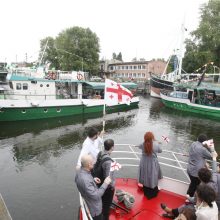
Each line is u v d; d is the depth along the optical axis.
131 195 6.21
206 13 47.12
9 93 24.19
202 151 6.09
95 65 56.94
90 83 30.25
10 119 23.25
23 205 9.71
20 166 13.81
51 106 25.36
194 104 33.19
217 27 45.53
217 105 32.69
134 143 18.56
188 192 6.38
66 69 56.16
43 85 25.58
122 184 7.30
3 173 12.85
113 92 7.87
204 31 44.69
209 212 4.00
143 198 6.59
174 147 17.70
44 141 18.55
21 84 24.39
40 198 10.26
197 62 47.69
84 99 28.06
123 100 8.04
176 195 6.75
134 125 25.14
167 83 46.12
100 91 32.94
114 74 75.81
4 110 22.48
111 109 32.78
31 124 23.42
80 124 24.39
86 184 4.32
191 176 6.21
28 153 15.95
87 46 56.78
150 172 6.35
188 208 4.05
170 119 28.97
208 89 33.31
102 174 4.99
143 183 6.51
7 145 17.52
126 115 30.59
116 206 6.09
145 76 69.50
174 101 36.25
